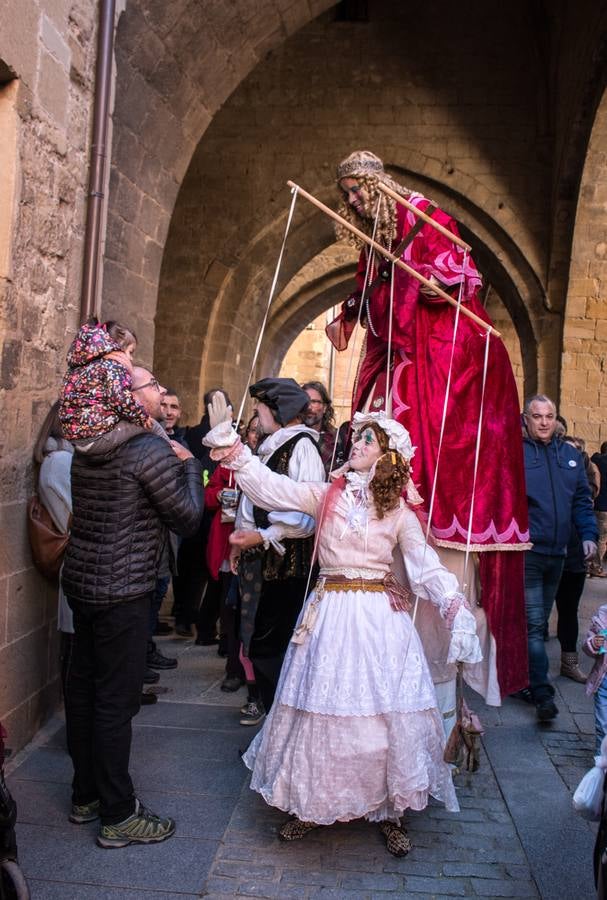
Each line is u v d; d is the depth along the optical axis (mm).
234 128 14680
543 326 14484
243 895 2812
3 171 3717
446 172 14453
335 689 2975
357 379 3758
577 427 13914
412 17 14414
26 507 4074
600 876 2223
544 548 4914
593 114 12539
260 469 3277
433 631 3537
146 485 3064
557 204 13836
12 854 2447
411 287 3385
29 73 3842
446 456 3420
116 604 3055
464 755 3963
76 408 3033
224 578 5098
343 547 3180
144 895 2797
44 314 4238
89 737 3240
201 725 4430
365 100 14516
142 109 6691
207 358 15125
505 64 14312
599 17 11625
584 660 6242
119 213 6496
